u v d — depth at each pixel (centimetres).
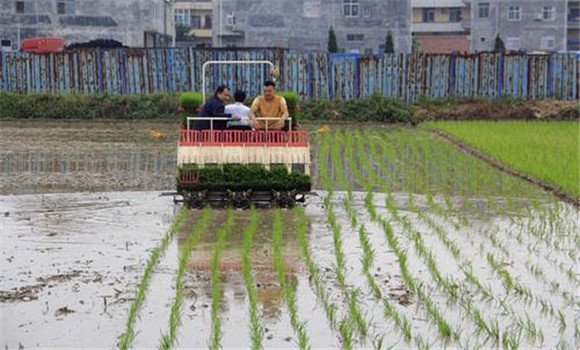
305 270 1364
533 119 4488
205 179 1914
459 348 1014
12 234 1620
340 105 4591
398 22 6084
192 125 2023
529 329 1066
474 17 7025
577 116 4478
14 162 2662
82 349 1002
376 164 2714
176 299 1168
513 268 1390
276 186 1922
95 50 4728
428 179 2405
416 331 1072
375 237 1617
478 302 1198
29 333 1055
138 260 1423
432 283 1292
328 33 6084
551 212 1875
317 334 1058
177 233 1633
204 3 9444
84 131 3781
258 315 1127
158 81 4750
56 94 4534
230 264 1397
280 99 1994
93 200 2006
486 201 2052
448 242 1558
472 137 3409
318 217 1827
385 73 4719
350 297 1209
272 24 6103
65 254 1465
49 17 6366
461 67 4750
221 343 1025
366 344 1026
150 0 6500
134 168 2558
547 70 4766
